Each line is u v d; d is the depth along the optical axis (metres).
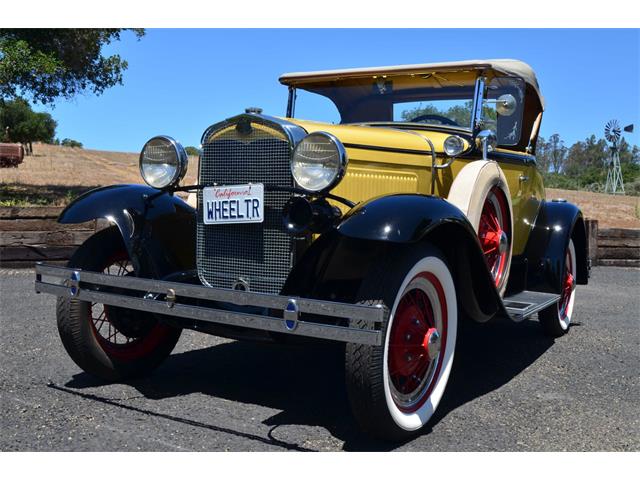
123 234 3.38
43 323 5.01
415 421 2.86
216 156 3.27
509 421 3.15
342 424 3.04
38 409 3.11
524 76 4.45
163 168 3.37
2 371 3.73
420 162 3.71
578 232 5.28
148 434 2.83
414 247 2.84
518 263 4.71
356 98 4.54
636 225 14.65
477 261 3.15
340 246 3.00
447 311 3.11
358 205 2.86
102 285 3.29
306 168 2.83
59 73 17.44
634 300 6.98
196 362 4.10
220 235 3.27
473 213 3.52
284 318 2.62
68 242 8.09
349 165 3.39
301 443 2.78
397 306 2.85
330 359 4.23
